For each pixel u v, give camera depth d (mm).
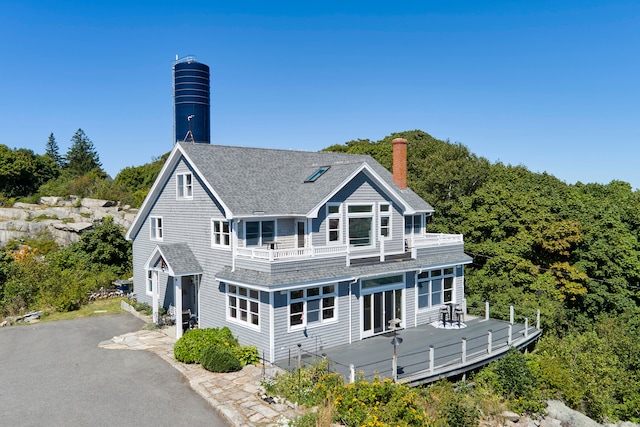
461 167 51000
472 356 21766
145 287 32312
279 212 24016
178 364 20859
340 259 23922
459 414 16547
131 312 30875
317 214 23656
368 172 26000
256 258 21906
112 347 23453
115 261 40250
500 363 21500
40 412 16031
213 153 27141
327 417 14781
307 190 25797
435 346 23234
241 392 17594
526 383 20750
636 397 24609
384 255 26422
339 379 17406
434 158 53188
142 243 32469
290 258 21812
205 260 25609
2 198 59469
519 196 39938
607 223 41500
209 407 16531
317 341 22500
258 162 28312
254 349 21328
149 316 29438
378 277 25391
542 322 29641
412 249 27438
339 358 21297
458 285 30859
